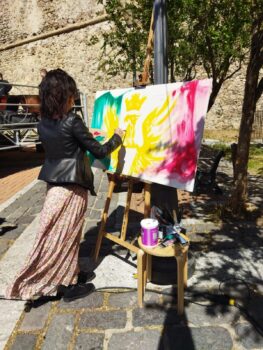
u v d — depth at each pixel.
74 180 2.49
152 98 2.93
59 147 2.49
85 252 3.66
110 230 4.23
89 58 16.95
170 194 3.00
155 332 2.43
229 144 11.85
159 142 2.82
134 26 7.51
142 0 7.02
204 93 2.46
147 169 2.92
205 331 2.42
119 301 2.79
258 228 4.14
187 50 7.14
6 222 4.64
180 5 6.11
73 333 2.44
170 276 2.94
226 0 5.41
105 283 3.05
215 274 3.15
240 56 6.89
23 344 2.36
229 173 7.50
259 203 5.10
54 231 2.54
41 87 2.47
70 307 2.73
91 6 16.58
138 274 2.62
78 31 17.11
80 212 2.63
